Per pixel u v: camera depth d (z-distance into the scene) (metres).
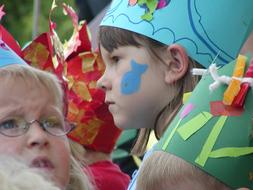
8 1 14.78
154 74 5.07
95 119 6.35
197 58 5.07
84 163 6.12
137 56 5.09
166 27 5.10
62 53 5.47
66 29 10.64
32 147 4.66
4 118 4.68
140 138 5.46
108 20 5.26
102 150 6.46
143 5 5.16
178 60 5.05
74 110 6.33
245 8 5.22
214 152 4.06
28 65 5.04
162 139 4.32
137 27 5.11
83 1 9.31
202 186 4.06
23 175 3.78
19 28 14.48
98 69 6.38
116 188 6.32
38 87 4.82
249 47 5.39
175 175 4.09
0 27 5.39
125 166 7.43
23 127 4.70
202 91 4.24
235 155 4.04
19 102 4.73
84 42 6.41
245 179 4.05
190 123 4.17
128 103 5.10
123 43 5.13
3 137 4.65
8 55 4.90
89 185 5.41
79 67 6.38
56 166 4.72
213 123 4.11
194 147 4.10
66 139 4.86
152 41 5.08
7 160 4.02
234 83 4.06
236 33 5.20
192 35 5.10
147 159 4.24
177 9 5.14
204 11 5.16
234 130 4.06
